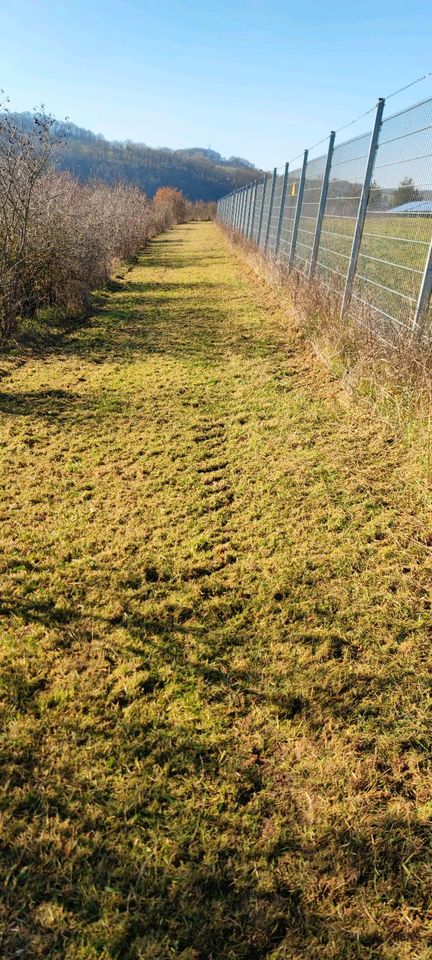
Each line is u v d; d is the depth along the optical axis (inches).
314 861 60.7
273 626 94.3
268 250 542.0
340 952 53.2
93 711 78.4
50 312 330.3
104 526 124.0
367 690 82.3
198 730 76.0
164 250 811.4
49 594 101.6
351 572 107.4
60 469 151.3
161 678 84.4
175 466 153.2
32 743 73.4
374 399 182.7
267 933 54.4
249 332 304.7
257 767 71.2
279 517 127.0
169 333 307.1
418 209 176.1
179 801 66.8
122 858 60.5
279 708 79.4
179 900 56.7
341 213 277.4
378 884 58.8
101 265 448.8
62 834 62.7
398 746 73.9
